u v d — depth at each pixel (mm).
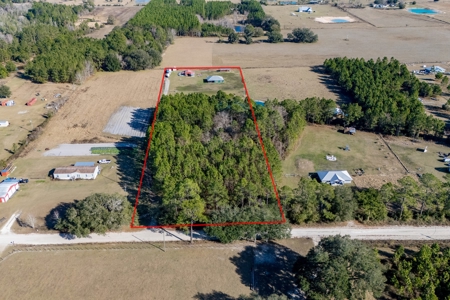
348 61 199875
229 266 83188
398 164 120062
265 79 198375
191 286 78250
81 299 75188
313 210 94875
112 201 92125
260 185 99500
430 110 158375
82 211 88438
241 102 143875
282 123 129750
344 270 69875
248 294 76250
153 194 106688
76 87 188000
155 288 77688
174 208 93688
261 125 124625
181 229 93438
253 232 86688
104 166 120750
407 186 95500
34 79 190375
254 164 106875
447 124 145125
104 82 195500
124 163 122750
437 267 77312
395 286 75312
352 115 141000
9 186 105562
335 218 94688
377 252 84250
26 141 133625
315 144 132250
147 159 119312
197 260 84750
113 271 81750
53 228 93750
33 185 110812
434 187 96625
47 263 83688
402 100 149625
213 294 76500
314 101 144625
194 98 146625
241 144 114188
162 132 118875
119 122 152375
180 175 100625
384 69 187375
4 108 162125
